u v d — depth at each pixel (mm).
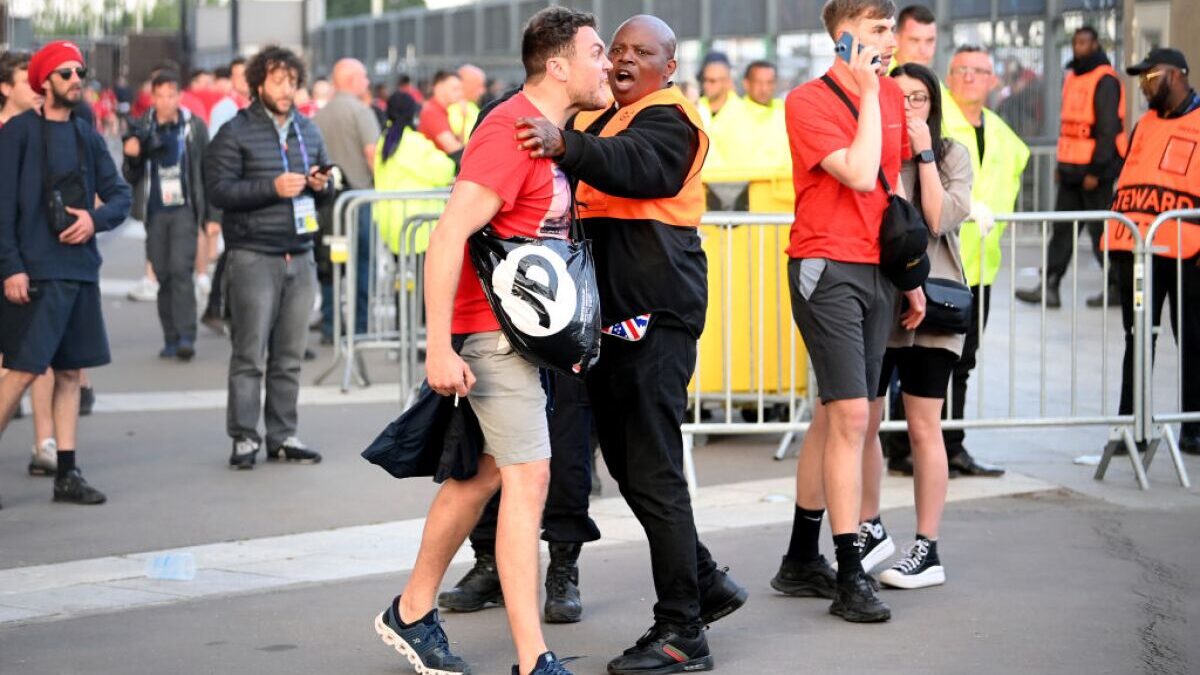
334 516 11445
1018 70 27062
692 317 7766
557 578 8828
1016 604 8969
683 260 7730
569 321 7148
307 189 13297
